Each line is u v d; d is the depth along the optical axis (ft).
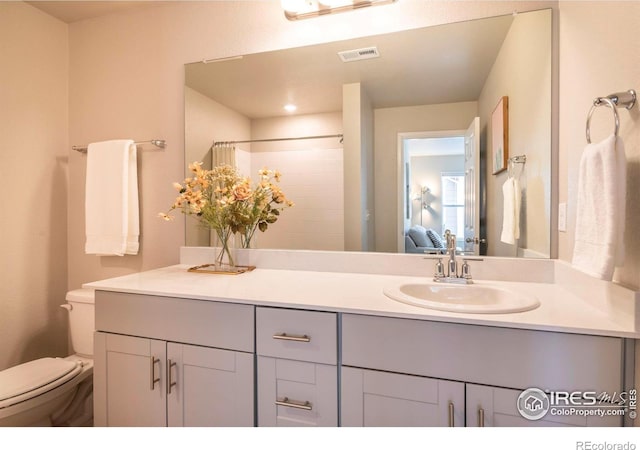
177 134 6.25
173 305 4.09
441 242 4.99
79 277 6.90
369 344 3.35
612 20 3.03
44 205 6.54
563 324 2.85
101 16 6.69
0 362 5.88
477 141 4.85
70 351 6.86
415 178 5.13
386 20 5.19
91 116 6.80
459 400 3.08
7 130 5.95
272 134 5.75
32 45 6.29
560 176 4.33
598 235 2.76
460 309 3.21
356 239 5.37
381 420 3.32
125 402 4.31
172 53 6.28
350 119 5.39
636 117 2.71
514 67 4.63
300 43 5.60
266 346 3.72
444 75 4.97
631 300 2.70
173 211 6.29
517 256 4.63
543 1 4.51
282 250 5.66
